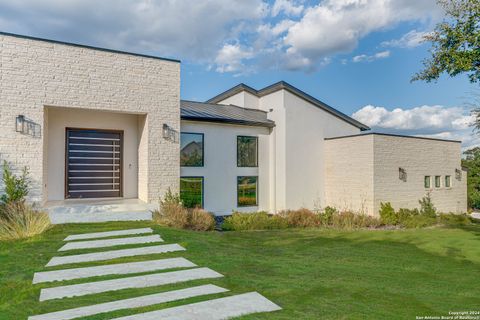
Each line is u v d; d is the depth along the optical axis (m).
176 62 12.63
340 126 19.75
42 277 5.53
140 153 13.02
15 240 7.84
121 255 6.88
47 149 11.73
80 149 12.58
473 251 8.73
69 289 5.03
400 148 17.45
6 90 9.87
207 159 15.76
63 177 12.23
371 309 4.50
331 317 4.14
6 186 9.63
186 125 15.23
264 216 13.34
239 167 16.81
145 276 5.67
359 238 10.44
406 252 8.56
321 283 5.64
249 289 5.15
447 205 19.39
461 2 8.20
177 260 6.68
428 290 5.52
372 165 16.42
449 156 19.75
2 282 5.29
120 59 11.56
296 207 17.62
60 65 10.60
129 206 11.20
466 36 8.13
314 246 9.07
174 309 4.29
